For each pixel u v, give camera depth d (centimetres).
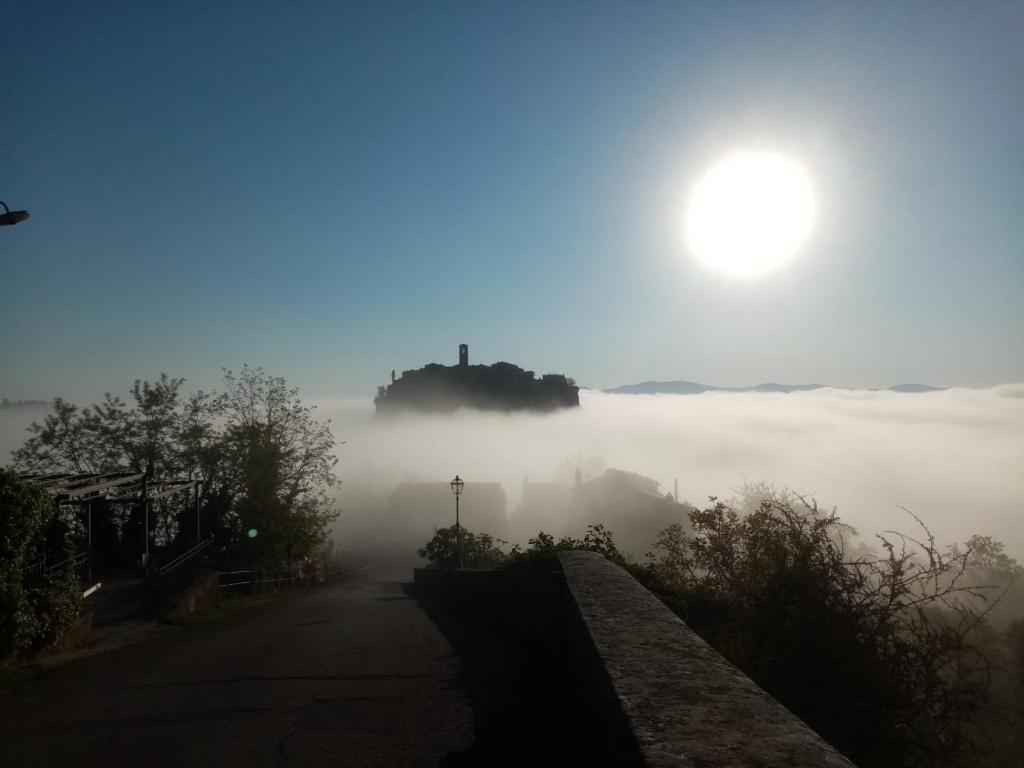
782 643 729
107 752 608
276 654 1047
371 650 1041
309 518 3059
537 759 568
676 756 278
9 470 1096
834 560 748
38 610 1128
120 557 2280
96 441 2789
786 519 838
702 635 819
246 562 2839
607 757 391
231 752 598
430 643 1094
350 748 600
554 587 948
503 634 1183
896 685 679
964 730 700
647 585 1003
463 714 691
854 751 662
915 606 712
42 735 670
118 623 1583
